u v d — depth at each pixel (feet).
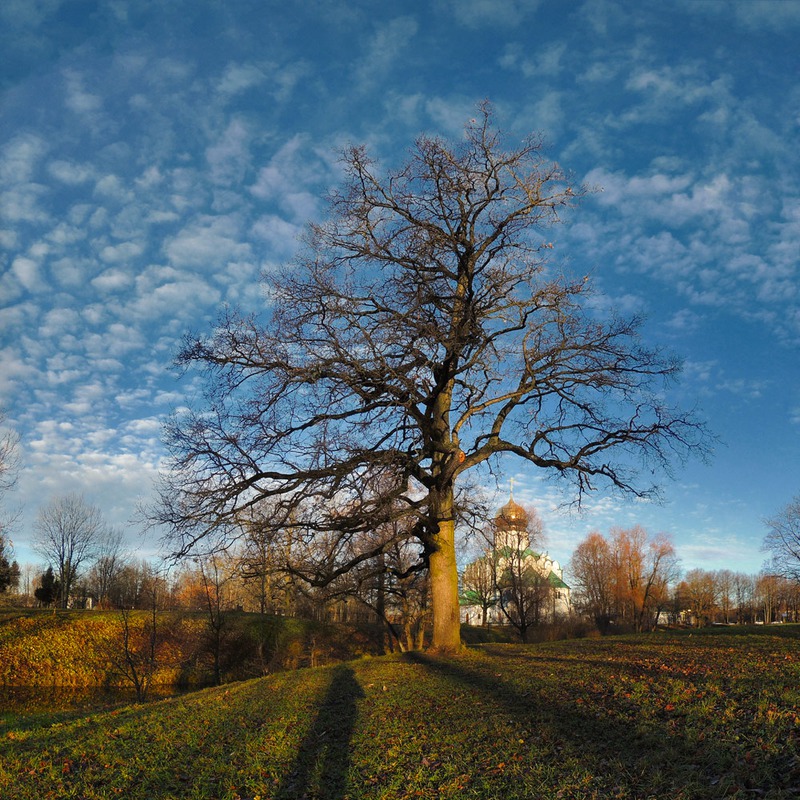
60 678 135.03
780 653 47.96
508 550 168.86
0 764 35.37
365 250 65.00
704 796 23.34
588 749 30.07
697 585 347.15
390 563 91.20
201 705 49.62
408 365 63.82
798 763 24.14
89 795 30.58
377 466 60.23
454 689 46.44
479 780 28.58
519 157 62.85
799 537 176.96
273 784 30.99
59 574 222.28
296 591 73.82
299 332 60.44
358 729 39.24
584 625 208.54
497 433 68.23
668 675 41.68
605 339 64.54
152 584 137.80
